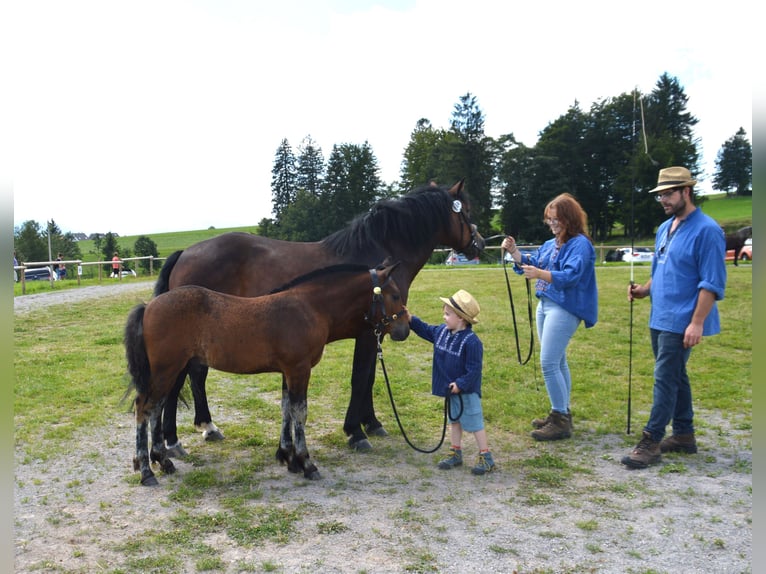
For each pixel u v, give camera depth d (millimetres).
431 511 3617
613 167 46875
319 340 4238
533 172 47094
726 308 11875
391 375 7324
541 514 3570
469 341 4207
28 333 10172
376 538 3246
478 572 2885
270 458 4625
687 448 4621
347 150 53875
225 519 3482
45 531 3328
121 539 3238
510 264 24953
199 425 5094
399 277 5008
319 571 2885
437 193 5391
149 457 4527
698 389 6461
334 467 4438
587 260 4785
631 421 5520
